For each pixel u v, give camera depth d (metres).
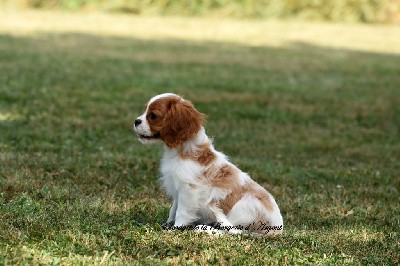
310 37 34.81
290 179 11.82
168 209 9.42
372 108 19.58
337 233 8.91
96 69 22.70
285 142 15.17
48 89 18.77
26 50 25.56
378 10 40.66
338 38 34.97
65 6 40.59
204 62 26.03
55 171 11.20
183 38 32.47
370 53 30.91
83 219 8.64
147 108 8.34
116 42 29.73
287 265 7.42
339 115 18.45
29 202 9.09
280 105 19.22
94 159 12.12
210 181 8.08
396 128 17.42
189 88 20.62
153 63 24.95
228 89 20.94
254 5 40.88
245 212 8.02
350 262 7.63
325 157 14.07
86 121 15.59
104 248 7.56
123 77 21.66
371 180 12.20
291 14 40.91
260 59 27.72
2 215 8.45
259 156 13.74
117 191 10.39
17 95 17.58
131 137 14.45
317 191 11.31
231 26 37.25
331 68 26.45
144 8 40.41
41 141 13.44
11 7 39.91
